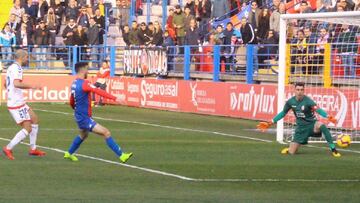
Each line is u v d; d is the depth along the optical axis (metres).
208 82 43.72
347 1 39.78
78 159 24.25
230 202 17.14
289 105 26.19
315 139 30.67
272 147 28.22
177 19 50.22
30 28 56.66
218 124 37.94
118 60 54.22
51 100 53.41
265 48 42.28
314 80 34.88
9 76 24.58
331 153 26.56
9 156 24.22
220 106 42.88
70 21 56.06
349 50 35.00
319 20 31.22
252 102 40.38
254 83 41.50
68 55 55.34
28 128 24.58
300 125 26.14
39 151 25.28
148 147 27.86
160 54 48.88
